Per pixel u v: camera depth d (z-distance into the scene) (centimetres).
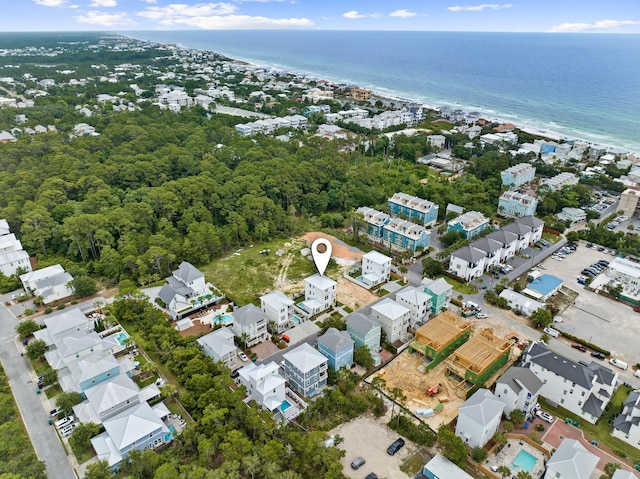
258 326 10394
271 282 13200
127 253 13400
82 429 7638
